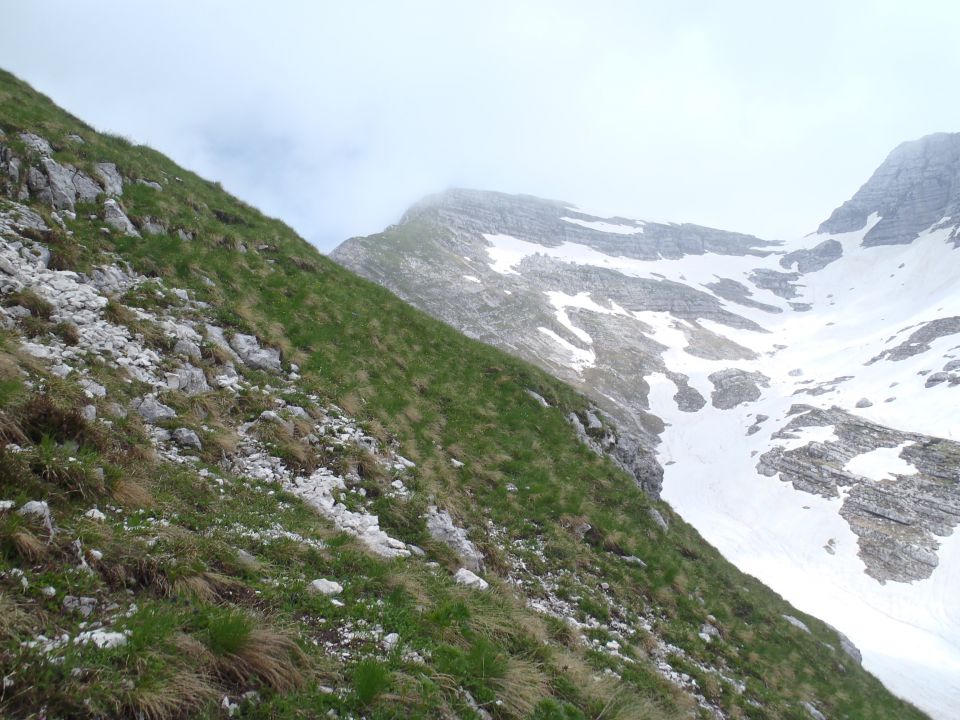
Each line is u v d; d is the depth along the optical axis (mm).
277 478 13742
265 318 21844
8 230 16453
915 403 182250
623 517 23703
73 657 5574
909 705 28406
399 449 18938
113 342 14609
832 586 119000
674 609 19438
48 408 9664
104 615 6504
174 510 9766
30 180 19734
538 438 26328
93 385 11961
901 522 130000
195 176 31734
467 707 7668
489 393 28250
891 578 117000
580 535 20250
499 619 10852
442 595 11094
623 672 12773
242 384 17109
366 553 11625
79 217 20266
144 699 5492
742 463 180125
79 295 15500
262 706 6195
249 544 9836
